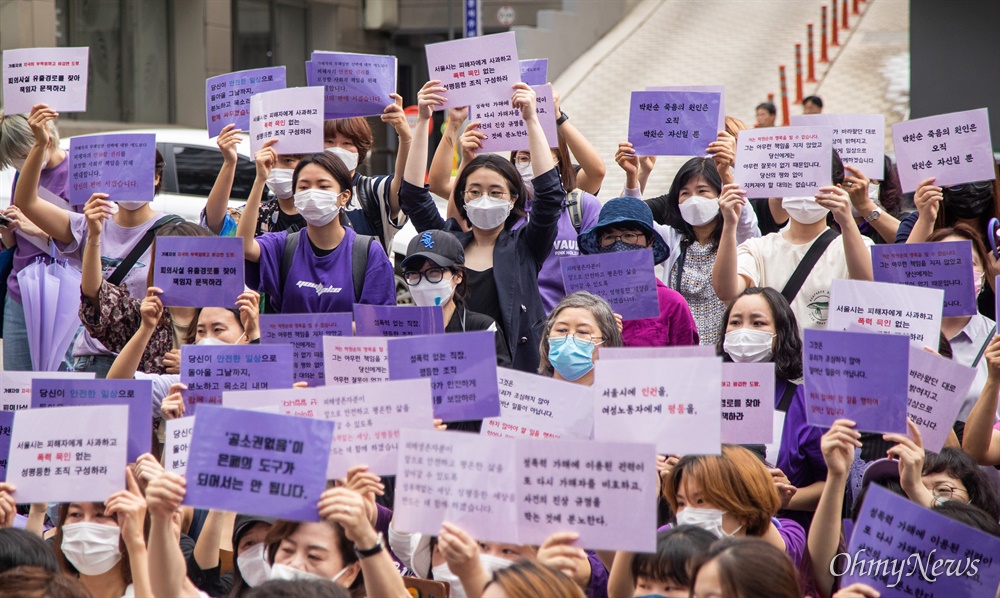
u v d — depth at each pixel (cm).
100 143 992
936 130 953
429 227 1031
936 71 2139
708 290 1036
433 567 688
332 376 748
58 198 1150
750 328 833
